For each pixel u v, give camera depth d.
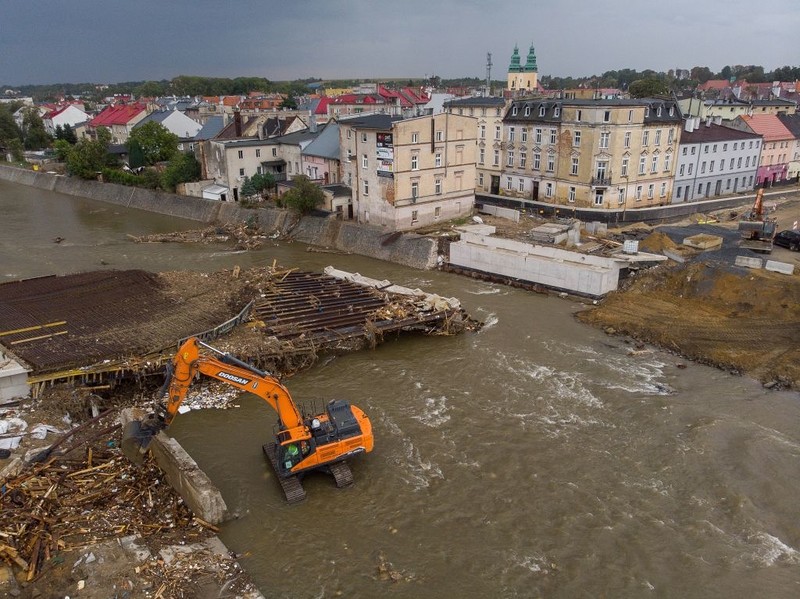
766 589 19.22
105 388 29.77
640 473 25.00
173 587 17.94
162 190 85.06
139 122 122.62
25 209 84.50
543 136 66.56
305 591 18.91
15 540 19.06
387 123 59.00
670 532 21.75
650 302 42.69
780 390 31.62
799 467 25.09
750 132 75.81
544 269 47.19
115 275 46.41
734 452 26.11
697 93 117.00
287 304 41.41
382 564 20.06
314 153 75.62
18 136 136.25
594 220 61.84
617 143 60.34
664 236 51.00
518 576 19.77
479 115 73.62
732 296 40.62
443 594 18.98
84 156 94.81
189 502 21.89
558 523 22.20
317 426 23.38
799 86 147.50
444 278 52.09
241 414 29.38
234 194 79.56
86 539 19.52
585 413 29.55
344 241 62.16
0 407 27.25
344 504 23.12
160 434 24.45
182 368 21.78
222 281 45.78
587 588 19.33
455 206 64.19
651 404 30.19
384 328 37.78
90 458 23.78
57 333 34.41
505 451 26.53
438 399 31.00
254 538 21.16
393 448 26.72
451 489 24.06
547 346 37.44
